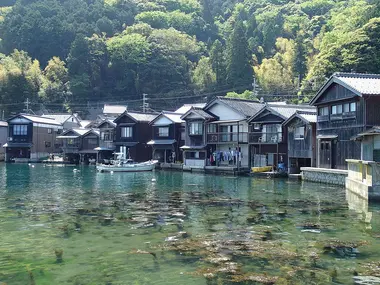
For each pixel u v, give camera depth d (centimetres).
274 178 4100
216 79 9750
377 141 2594
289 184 3447
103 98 10756
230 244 1362
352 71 5897
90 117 10012
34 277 1062
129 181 3819
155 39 11412
